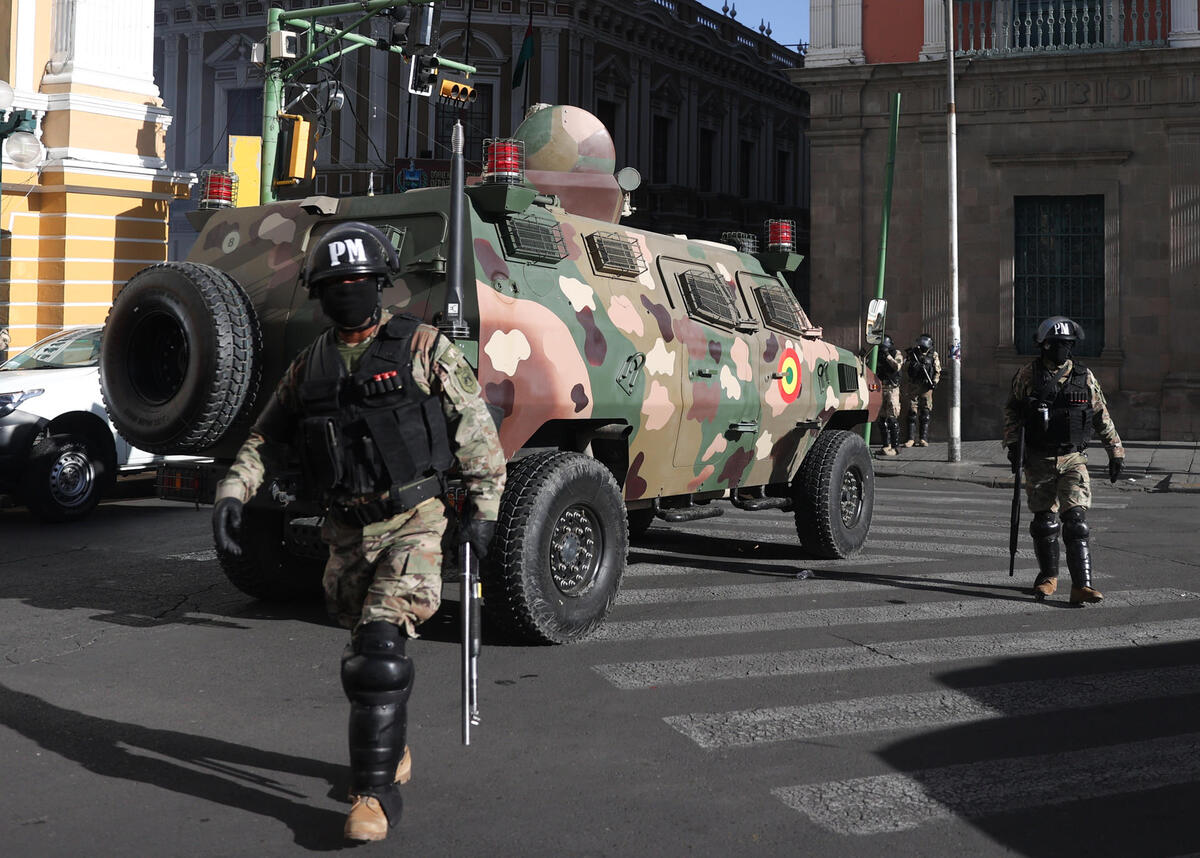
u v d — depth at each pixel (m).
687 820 4.08
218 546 3.92
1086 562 7.71
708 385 7.93
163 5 34.31
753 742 4.91
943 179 21.78
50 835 3.92
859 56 22.19
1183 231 20.55
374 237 4.05
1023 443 7.91
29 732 4.98
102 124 20.14
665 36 36.09
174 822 4.04
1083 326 21.39
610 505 6.74
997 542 10.45
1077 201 21.38
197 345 6.43
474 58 32.09
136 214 20.62
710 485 8.41
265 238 7.17
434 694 5.56
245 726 5.09
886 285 22.27
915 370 20.69
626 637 6.71
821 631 6.90
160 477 7.09
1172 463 17.66
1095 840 3.93
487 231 6.54
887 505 13.53
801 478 9.31
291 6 32.78
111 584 8.17
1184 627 7.05
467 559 4.09
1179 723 5.20
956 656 6.34
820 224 22.56
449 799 4.27
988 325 21.77
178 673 5.92
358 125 31.62
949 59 17.84
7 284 19.50
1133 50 20.41
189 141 34.38
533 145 8.55
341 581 4.08
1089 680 5.87
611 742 4.90
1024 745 4.89
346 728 5.07
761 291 9.02
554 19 32.44
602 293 7.18
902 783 4.44
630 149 35.31
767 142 42.59
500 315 6.32
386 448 3.93
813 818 4.10
